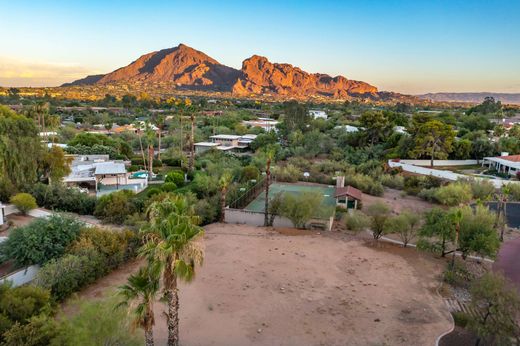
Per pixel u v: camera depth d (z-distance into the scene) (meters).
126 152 65.81
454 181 50.69
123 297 13.82
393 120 91.75
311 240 29.83
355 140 75.12
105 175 44.53
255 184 45.75
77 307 18.77
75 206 34.16
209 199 38.03
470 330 17.00
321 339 17.09
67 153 60.09
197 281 22.27
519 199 44.62
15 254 20.75
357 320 18.67
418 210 40.12
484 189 45.53
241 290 21.38
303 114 91.19
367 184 48.50
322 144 75.12
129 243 24.91
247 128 100.06
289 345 16.64
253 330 17.66
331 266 24.92
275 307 19.70
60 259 20.33
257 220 34.00
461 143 67.38
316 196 33.75
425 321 18.62
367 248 28.53
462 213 26.44
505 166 58.78
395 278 23.45
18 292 15.33
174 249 12.87
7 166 34.38
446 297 21.34
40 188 35.06
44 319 13.14
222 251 26.91
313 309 19.61
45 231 21.73
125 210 31.95
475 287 17.30
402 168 60.53
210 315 18.81
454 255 25.59
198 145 75.56
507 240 32.00
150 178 51.03
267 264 24.89
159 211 13.51
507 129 96.50
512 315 15.71
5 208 31.12
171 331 14.38
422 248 27.12
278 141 84.94
